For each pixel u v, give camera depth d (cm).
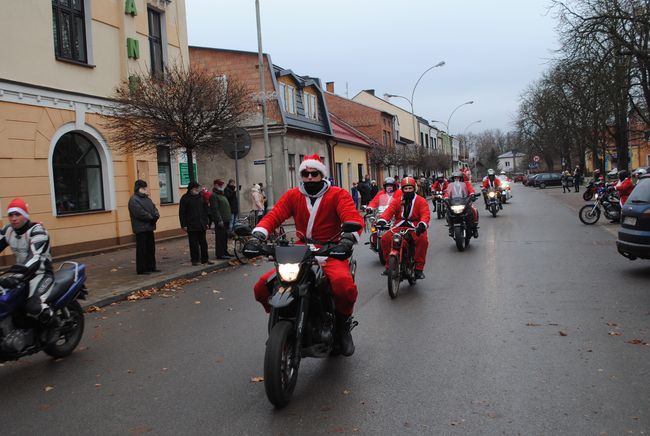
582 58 2109
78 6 1474
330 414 407
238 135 1372
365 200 2822
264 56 2697
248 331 662
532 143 7212
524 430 368
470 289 850
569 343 555
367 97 6625
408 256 862
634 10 1953
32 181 1288
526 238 1495
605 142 4006
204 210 1211
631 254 903
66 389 493
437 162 5897
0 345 519
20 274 538
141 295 930
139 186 1092
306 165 489
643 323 619
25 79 1277
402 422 388
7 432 404
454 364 506
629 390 429
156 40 1816
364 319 689
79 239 1422
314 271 447
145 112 1135
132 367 546
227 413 418
